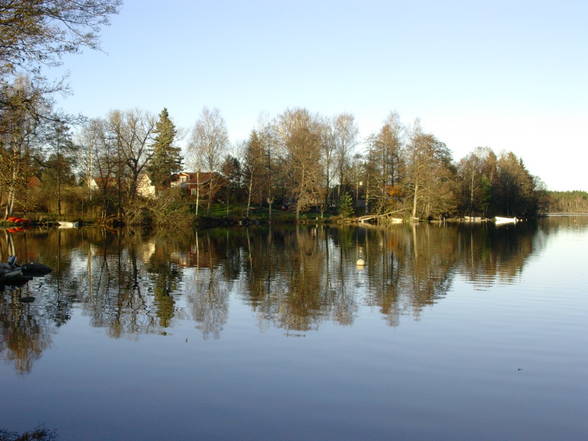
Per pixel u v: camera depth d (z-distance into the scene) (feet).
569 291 55.62
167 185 210.59
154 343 35.94
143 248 105.09
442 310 46.34
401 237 138.72
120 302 50.03
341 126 236.84
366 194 228.63
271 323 41.55
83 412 24.98
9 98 39.58
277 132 220.43
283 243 119.24
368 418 24.44
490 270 72.23
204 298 51.98
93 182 193.57
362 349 34.73
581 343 36.32
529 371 30.81
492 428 23.63
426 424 23.93
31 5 35.27
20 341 36.47
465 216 267.59
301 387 28.07
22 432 22.98
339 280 63.57
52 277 66.03
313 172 207.00
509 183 290.56
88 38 38.29
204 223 187.83
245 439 22.36
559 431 23.41
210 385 28.30
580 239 133.28
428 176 205.36
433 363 32.01
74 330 39.40
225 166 224.33
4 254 92.12
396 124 217.56
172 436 22.61
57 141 55.11
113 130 169.37
